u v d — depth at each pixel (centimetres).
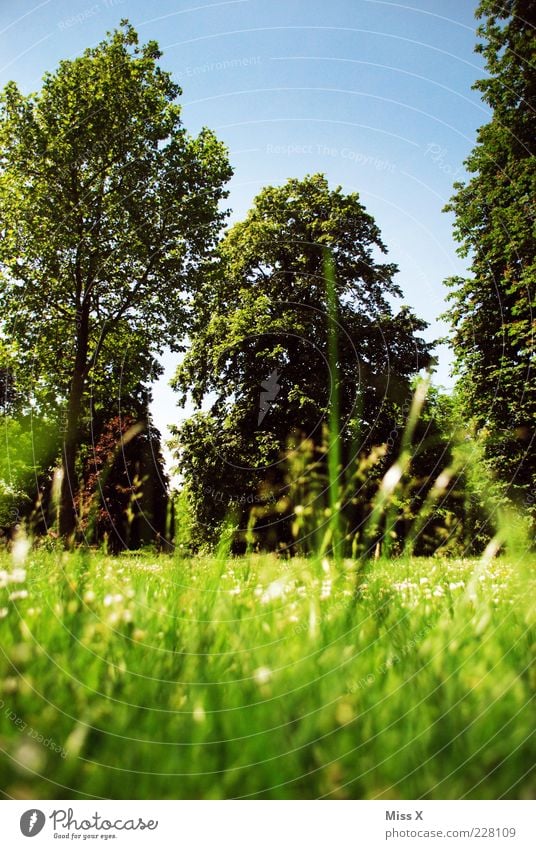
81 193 2022
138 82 2227
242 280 2653
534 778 129
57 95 2145
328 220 2531
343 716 146
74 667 174
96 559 405
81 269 2042
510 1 1961
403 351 2362
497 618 260
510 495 1521
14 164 2103
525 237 1934
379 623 239
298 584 330
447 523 435
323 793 126
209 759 129
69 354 2195
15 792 124
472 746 137
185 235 2189
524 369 1903
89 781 123
